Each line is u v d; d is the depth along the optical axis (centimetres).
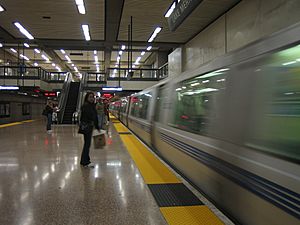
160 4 1195
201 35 1565
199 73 470
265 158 251
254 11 1030
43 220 345
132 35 1669
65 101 2102
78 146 938
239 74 323
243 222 293
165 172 569
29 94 2661
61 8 1248
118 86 2323
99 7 1234
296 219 204
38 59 3497
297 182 203
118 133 1352
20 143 1011
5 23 1460
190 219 336
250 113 291
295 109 225
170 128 622
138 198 417
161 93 802
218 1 1152
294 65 232
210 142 379
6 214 364
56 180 521
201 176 418
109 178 531
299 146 215
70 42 1841
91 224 332
